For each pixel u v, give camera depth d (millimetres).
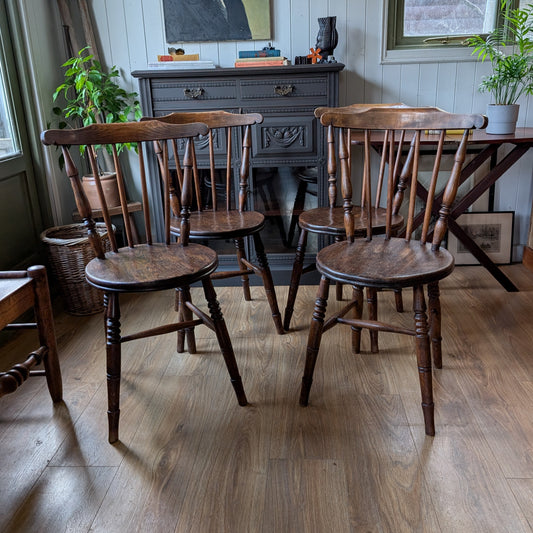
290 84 2590
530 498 1377
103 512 1376
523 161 2992
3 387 1510
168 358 2160
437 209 2707
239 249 2555
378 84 2910
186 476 1496
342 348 2184
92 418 1773
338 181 2873
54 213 2855
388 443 1603
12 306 1591
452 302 2580
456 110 2947
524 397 1807
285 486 1445
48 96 2797
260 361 2109
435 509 1352
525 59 2508
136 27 2875
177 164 2234
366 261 1659
